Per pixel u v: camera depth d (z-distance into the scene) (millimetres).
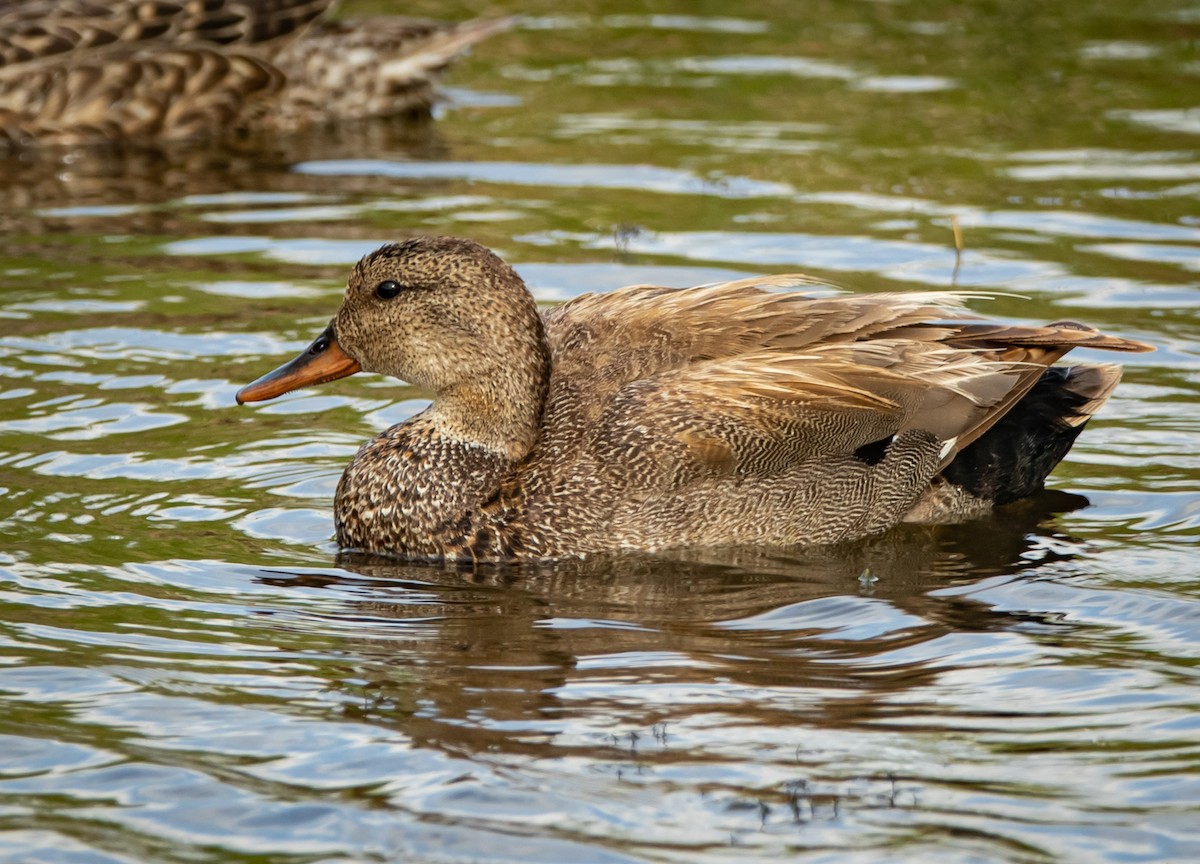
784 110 22469
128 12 21828
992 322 12992
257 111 22234
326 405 14492
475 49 25359
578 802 8406
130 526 12016
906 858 7969
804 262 17047
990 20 26656
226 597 10984
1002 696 9625
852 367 12352
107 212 19000
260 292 16594
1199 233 17984
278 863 7906
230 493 12727
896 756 8898
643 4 27375
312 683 9680
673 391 12289
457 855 7973
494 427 12406
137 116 21750
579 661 10039
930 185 19562
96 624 10422
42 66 21406
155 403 14156
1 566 11203
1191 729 9211
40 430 13516
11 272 17047
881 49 25219
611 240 17766
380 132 22172
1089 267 17031
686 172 20062
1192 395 14383
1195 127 21734
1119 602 10992
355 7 26359
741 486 12164
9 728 9070
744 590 11336
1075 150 20859
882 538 12414
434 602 11102
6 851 7973
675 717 9281
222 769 8695
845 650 10250
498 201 19188
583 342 12898
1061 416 12734
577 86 23688
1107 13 27000
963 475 12617
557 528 12094
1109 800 8477
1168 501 12703
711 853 8000
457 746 8938
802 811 8344
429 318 12352
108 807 8352
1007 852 8023
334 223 18547
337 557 11984
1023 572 11570
